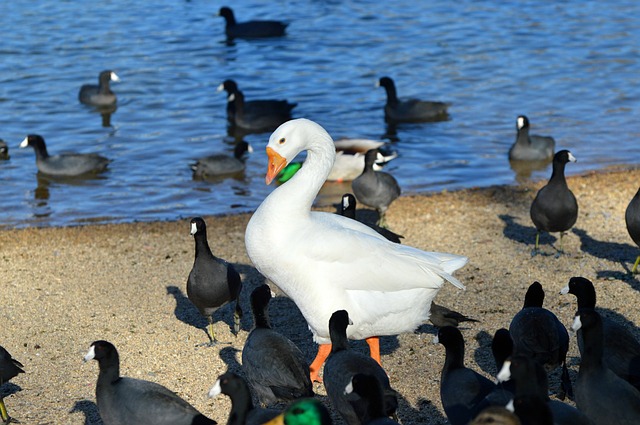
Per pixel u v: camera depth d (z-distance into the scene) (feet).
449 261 37.35
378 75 104.73
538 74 102.99
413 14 132.57
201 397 37.19
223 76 106.22
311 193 36.78
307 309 36.55
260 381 33.68
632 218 47.19
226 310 46.96
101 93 94.48
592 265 50.37
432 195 66.69
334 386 31.73
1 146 78.84
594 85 98.48
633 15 129.59
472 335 41.91
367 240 36.24
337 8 137.90
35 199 69.26
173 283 49.65
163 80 103.96
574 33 120.06
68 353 41.19
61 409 36.22
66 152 80.89
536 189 67.21
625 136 81.87
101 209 66.69
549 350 33.47
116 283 49.55
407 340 42.27
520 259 51.65
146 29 126.11
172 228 60.03
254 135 88.07
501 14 131.44
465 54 111.55
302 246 35.78
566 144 80.23
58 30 123.24
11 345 41.88
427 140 83.56
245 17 133.08
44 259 53.42
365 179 58.90
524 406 25.49
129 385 31.12
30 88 99.09
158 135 86.58
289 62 111.24
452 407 30.94
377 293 35.99
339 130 87.45
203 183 73.20
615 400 30.45
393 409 31.24
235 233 58.90
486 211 61.77
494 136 83.97
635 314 43.50
